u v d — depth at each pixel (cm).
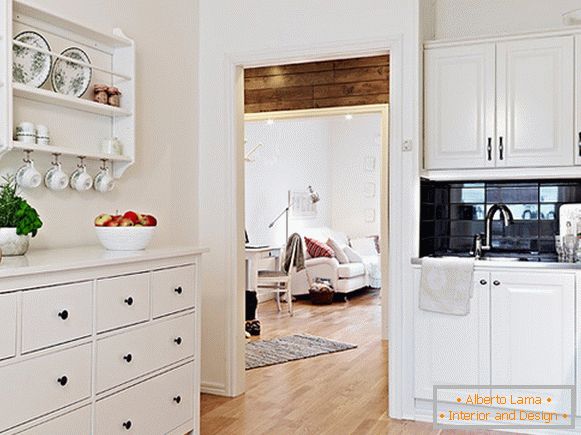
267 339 582
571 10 381
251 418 354
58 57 262
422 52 367
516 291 329
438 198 418
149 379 265
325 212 1055
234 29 397
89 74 296
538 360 325
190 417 296
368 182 1045
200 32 407
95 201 310
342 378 442
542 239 395
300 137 973
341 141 1063
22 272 199
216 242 403
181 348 288
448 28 409
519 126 354
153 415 268
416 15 354
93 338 232
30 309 204
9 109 238
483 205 409
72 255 250
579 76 341
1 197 243
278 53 385
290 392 407
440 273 343
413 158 356
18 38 260
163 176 368
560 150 346
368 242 1002
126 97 315
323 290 815
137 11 344
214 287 404
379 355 515
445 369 345
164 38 369
